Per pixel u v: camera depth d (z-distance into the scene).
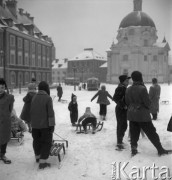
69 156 7.03
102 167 6.16
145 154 6.95
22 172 5.94
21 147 7.89
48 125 6.27
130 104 6.96
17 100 23.55
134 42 86.38
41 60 54.50
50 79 58.72
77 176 5.66
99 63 113.12
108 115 14.77
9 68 42.88
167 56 85.56
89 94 35.12
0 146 6.78
